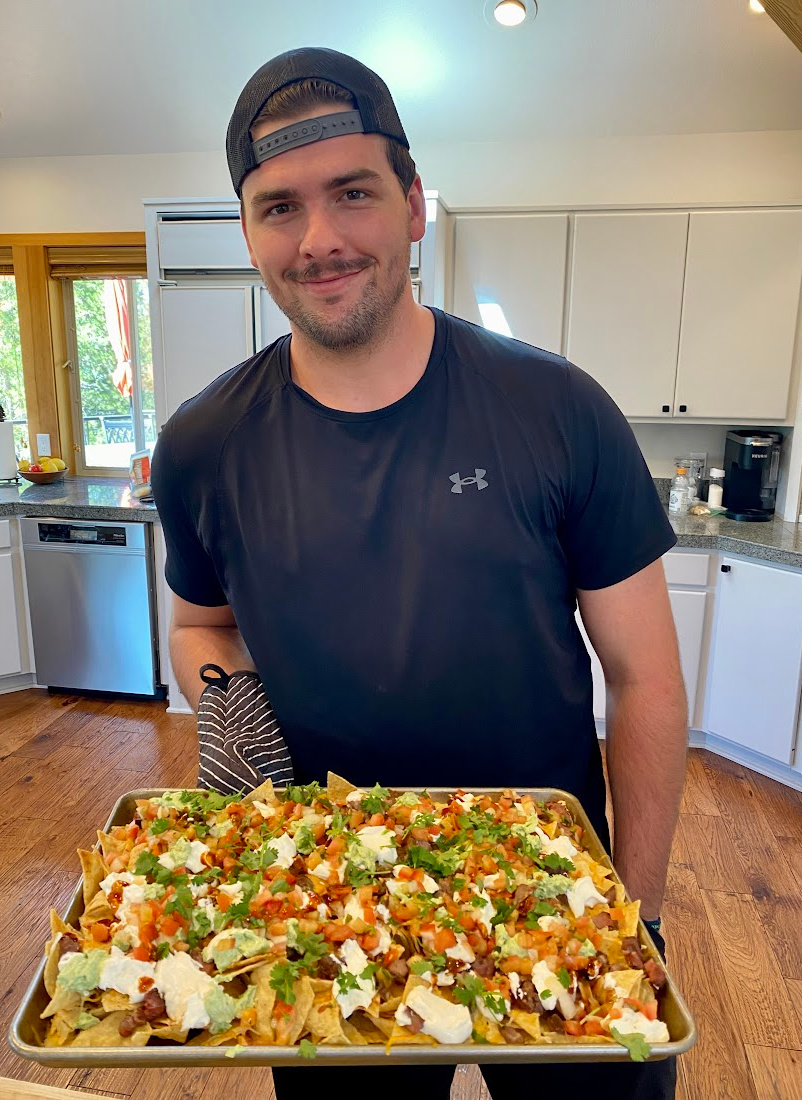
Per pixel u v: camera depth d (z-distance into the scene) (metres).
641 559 1.03
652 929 1.07
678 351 3.29
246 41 3.07
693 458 3.63
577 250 3.29
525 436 0.99
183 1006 0.72
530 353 1.05
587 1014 0.74
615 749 1.09
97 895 0.86
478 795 1.00
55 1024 0.72
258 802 0.98
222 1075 1.75
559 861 0.88
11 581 3.59
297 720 1.07
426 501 0.99
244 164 0.88
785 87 3.10
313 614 1.02
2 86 3.35
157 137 3.64
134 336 4.07
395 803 0.99
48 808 2.72
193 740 3.24
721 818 2.68
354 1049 0.67
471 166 3.57
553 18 2.87
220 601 1.26
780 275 3.15
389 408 0.99
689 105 3.24
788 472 3.26
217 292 3.33
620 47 2.97
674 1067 0.99
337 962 0.76
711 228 3.16
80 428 4.25
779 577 2.75
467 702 1.02
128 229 3.86
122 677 3.59
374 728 1.04
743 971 1.99
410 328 0.99
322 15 2.92
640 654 1.05
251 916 0.82
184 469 1.09
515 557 0.98
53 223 3.91
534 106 3.31
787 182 3.38
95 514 3.43
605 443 1.00
